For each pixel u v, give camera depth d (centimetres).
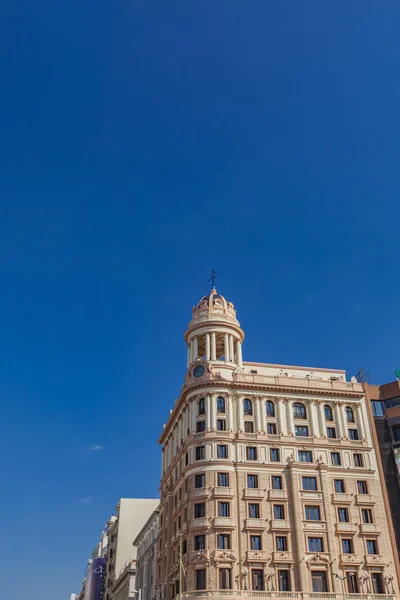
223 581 7606
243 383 9212
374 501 8669
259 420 9025
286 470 8650
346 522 8400
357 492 8712
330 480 8712
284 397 9331
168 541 9212
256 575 7775
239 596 7475
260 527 8062
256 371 10019
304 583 7775
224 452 8631
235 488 8350
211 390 9094
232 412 9038
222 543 7869
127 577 13088
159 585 9362
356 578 8019
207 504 8119
